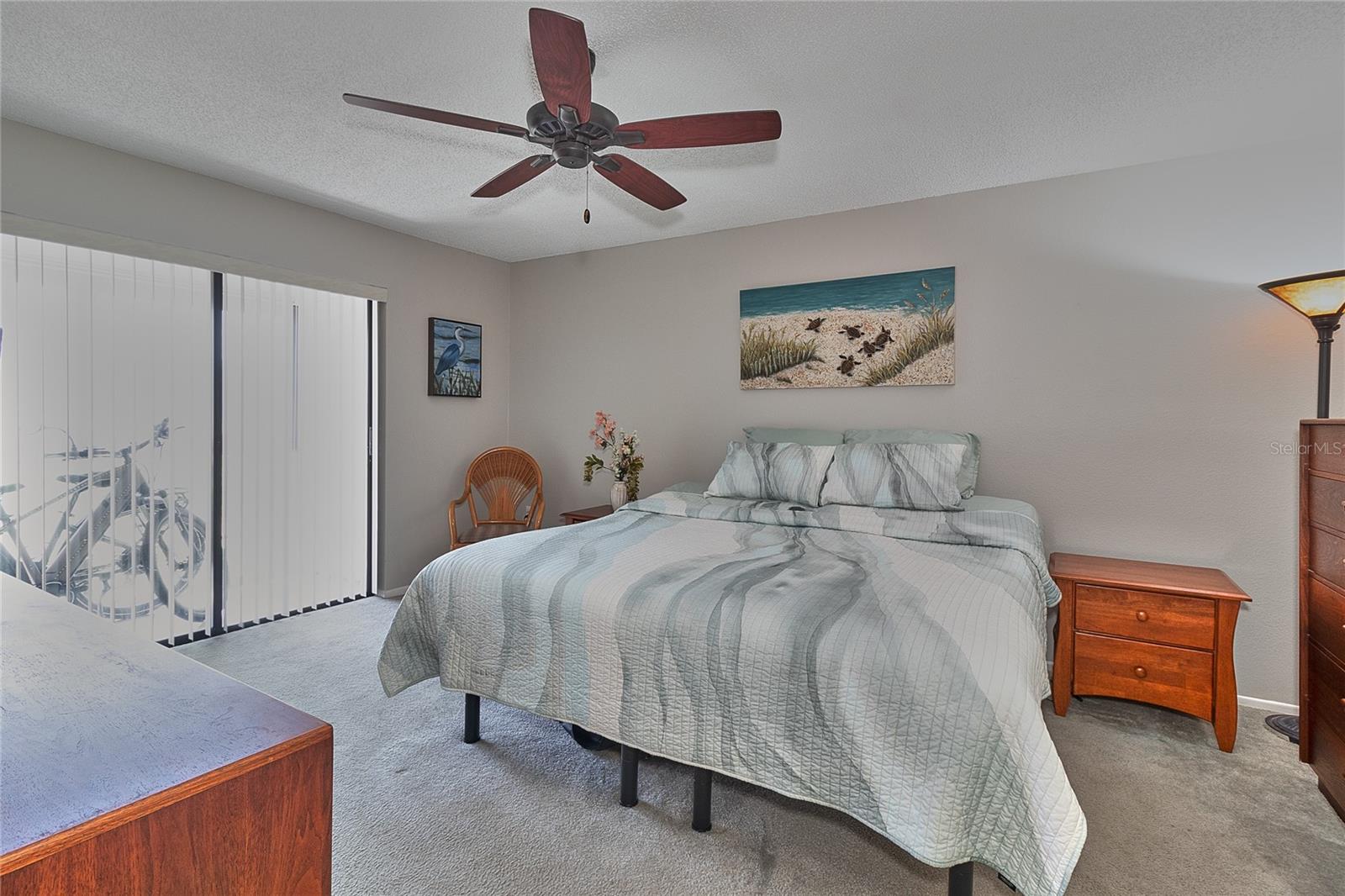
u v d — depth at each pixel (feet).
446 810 6.40
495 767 7.20
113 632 3.72
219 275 10.89
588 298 14.67
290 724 2.70
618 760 7.39
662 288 13.70
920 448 9.72
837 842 5.96
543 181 10.39
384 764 7.24
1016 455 10.33
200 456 10.77
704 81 7.23
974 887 5.36
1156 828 6.19
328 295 12.48
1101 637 8.29
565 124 5.97
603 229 12.90
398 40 6.57
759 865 5.64
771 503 10.13
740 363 12.78
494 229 13.04
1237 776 7.11
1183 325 9.23
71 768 2.32
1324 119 8.05
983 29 6.30
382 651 7.68
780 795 6.72
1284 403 8.68
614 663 6.14
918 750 4.62
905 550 7.93
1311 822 6.27
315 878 2.64
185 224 10.02
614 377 14.39
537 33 4.75
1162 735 8.06
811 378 11.97
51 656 3.35
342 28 6.38
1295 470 8.63
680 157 9.31
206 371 10.80
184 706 2.83
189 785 2.26
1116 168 9.60
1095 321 9.76
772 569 6.91
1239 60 6.76
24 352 8.94
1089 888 5.39
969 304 10.62
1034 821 4.18
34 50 6.77
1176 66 6.89
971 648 4.91
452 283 14.43
